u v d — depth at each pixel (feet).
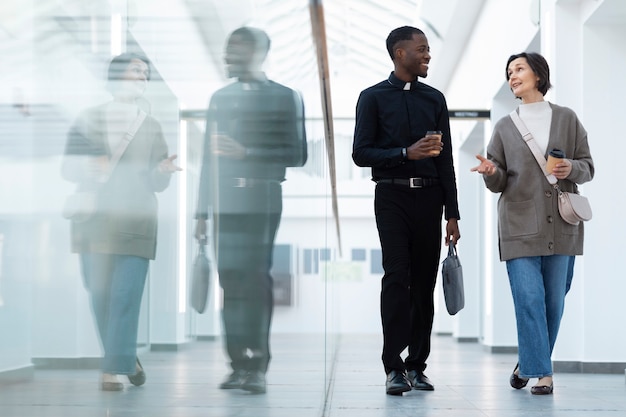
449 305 14.52
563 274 14.92
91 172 3.68
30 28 3.10
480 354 31.60
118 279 4.05
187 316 5.05
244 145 6.22
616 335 22.11
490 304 33.99
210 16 5.16
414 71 14.58
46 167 3.24
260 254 6.74
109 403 3.96
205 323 5.41
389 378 14.11
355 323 73.67
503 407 12.66
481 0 36.91
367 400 13.41
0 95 2.90
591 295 22.15
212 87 5.39
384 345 14.14
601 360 22.09
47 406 3.27
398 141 14.48
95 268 3.76
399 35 14.61
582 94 22.52
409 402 13.15
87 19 3.58
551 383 14.73
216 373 5.61
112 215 3.94
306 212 8.86
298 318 8.16
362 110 14.64
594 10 21.45
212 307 5.57
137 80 4.13
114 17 3.85
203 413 5.35
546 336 14.60
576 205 14.48
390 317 13.97
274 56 7.03
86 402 3.68
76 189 3.53
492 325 33.47
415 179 14.23
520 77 15.24
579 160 15.03
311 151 9.70
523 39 27.66
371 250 73.51
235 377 6.02
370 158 14.16
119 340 4.06
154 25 4.30
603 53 22.57
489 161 14.58
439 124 14.75
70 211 3.48
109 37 3.81
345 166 59.67
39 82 3.18
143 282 4.34
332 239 23.73
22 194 3.06
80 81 3.53
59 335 3.39
